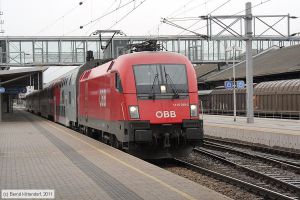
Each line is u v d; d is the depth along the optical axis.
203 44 59.81
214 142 27.73
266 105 46.00
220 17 32.53
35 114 64.75
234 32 33.22
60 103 35.69
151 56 16.70
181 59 16.89
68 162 13.59
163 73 16.41
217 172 14.98
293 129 26.53
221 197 8.64
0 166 12.89
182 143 16.39
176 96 16.20
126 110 15.95
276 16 34.72
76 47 58.53
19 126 33.38
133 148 16.08
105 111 18.67
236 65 67.44
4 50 57.34
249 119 34.09
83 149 17.03
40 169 12.30
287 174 14.98
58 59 58.25
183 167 16.38
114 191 9.28
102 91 19.25
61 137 22.81
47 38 57.97
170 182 10.22
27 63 56.94
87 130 24.02
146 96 16.05
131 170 11.97
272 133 22.92
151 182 10.23
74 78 27.41
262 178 13.93
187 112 16.22
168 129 16.02
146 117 15.85
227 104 53.91
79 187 9.74
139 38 57.19
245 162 18.05
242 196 11.52
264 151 22.06
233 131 27.12
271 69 53.44
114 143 18.25
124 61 16.62
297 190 11.84
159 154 16.33
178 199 8.49
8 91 54.72
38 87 45.97
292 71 47.56
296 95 40.81
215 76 66.94
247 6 33.28
